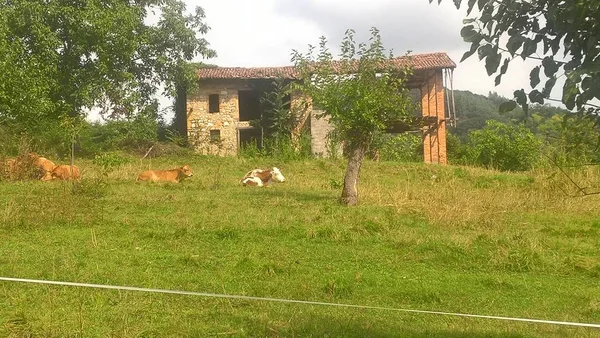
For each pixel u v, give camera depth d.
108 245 10.05
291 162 26.77
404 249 10.48
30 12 26.88
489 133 34.78
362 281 8.40
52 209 12.52
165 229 11.42
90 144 29.31
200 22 33.75
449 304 7.63
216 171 23.47
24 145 19.80
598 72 2.96
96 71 28.73
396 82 15.38
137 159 26.97
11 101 24.09
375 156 29.58
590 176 16.84
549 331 6.60
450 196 16.25
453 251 10.32
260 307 6.91
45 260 8.86
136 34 30.78
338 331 6.05
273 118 34.66
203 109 35.97
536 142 33.16
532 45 3.37
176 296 7.21
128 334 5.76
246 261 8.98
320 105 15.38
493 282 8.70
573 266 9.75
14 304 6.62
